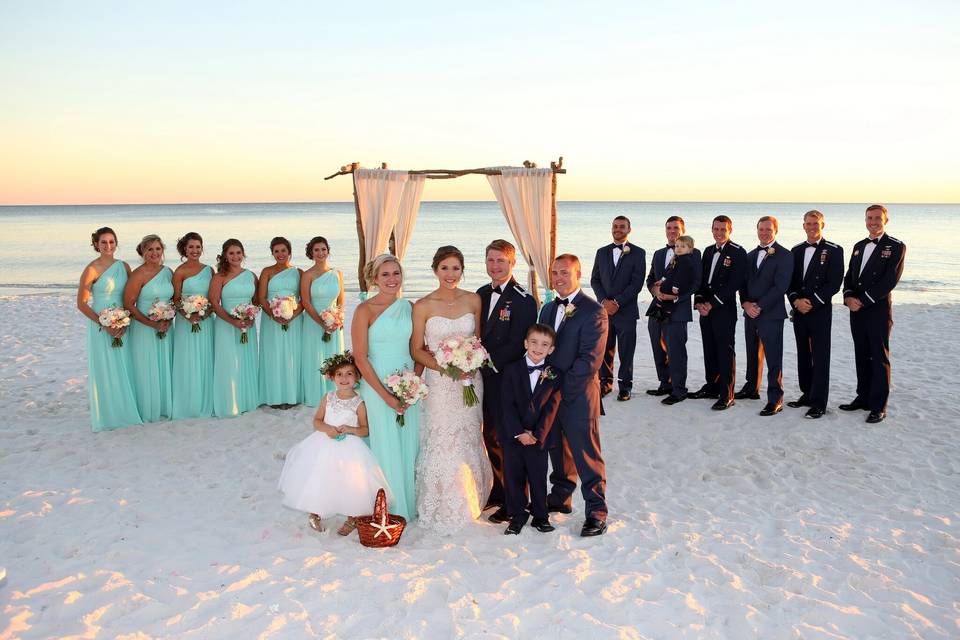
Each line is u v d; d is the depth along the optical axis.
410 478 4.68
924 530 4.48
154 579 3.82
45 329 12.92
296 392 7.30
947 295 20.83
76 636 3.25
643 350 11.00
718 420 6.91
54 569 3.93
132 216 100.00
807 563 4.04
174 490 5.22
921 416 6.91
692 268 7.31
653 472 5.67
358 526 4.26
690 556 4.13
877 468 5.63
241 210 139.38
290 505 4.33
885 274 6.61
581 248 38.81
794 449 6.10
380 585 3.75
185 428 6.64
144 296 6.62
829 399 7.65
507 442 4.43
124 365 6.61
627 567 3.98
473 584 3.79
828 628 3.38
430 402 4.60
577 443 4.46
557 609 3.53
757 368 7.53
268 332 7.21
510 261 4.64
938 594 3.71
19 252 36.38
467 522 4.56
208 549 4.22
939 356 9.97
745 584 3.80
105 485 5.30
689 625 3.39
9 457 5.87
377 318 4.52
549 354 4.47
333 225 64.81
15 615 3.42
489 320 4.62
